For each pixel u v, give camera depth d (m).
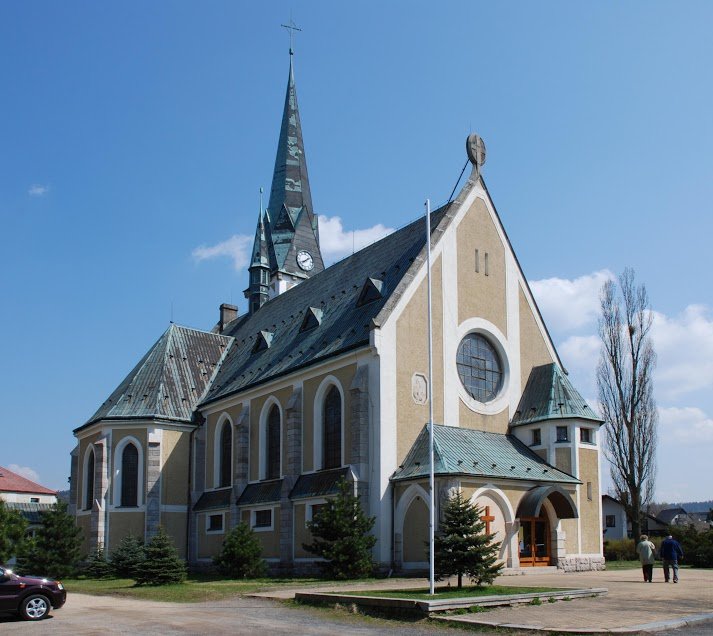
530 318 50.25
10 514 54.28
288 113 87.56
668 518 116.88
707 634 18.75
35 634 21.28
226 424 58.00
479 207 49.03
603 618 21.03
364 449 40.88
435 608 22.78
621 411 57.38
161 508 57.41
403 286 43.34
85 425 61.38
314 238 83.88
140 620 24.03
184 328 67.44
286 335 56.38
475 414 45.19
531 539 41.44
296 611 25.66
